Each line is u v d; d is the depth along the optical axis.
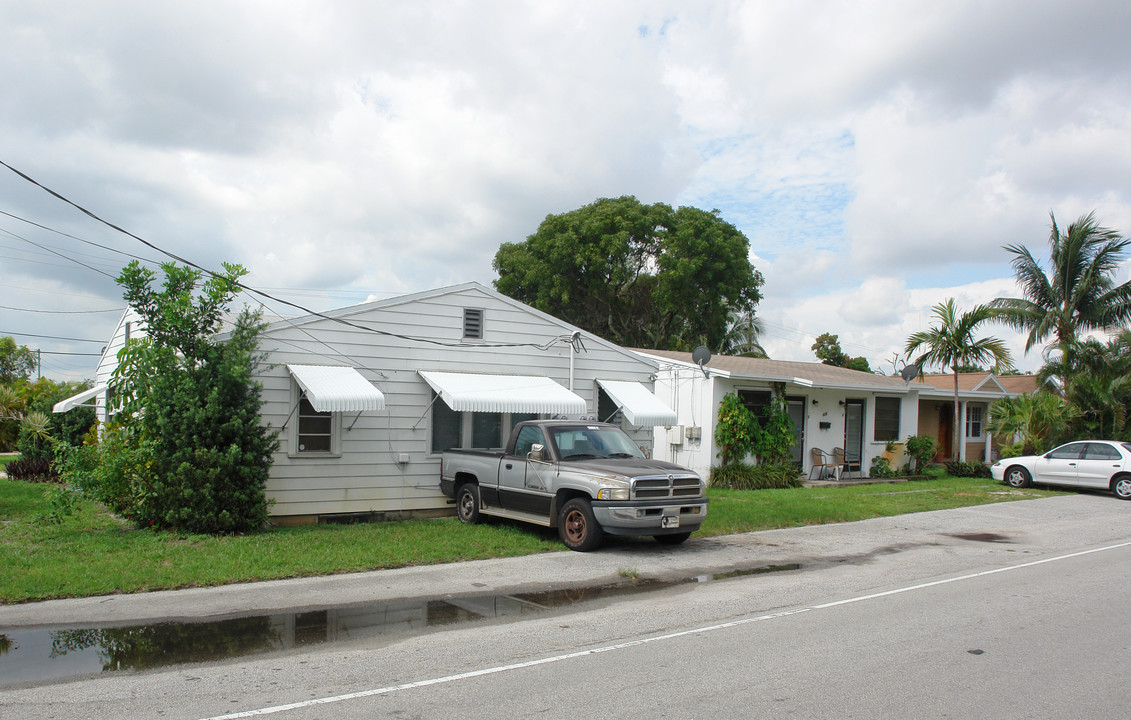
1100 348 24.36
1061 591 8.73
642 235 35.62
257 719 4.77
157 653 6.12
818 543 12.11
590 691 5.30
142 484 11.33
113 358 18.84
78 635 6.60
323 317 12.91
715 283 35.06
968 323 23.94
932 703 5.10
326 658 6.04
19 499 14.51
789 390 21.98
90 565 8.93
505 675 5.64
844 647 6.41
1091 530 13.76
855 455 23.70
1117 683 5.52
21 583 8.05
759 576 9.57
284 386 12.58
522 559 10.37
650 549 11.31
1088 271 26.72
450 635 6.75
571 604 7.99
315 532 11.47
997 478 21.86
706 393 20.50
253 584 8.56
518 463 11.95
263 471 11.49
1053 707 5.05
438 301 14.14
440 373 14.01
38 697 5.12
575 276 36.16
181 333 11.48
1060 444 23.77
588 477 10.87
